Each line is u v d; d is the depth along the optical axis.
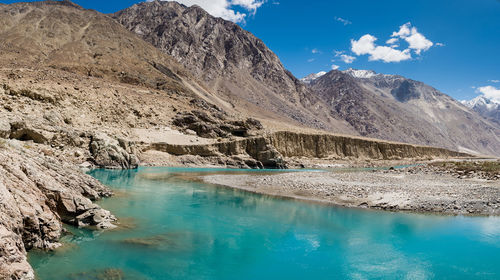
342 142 99.00
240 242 16.45
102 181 33.81
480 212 23.02
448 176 44.47
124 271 12.41
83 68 116.25
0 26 148.88
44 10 179.62
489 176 41.12
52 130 42.47
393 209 23.88
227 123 86.19
